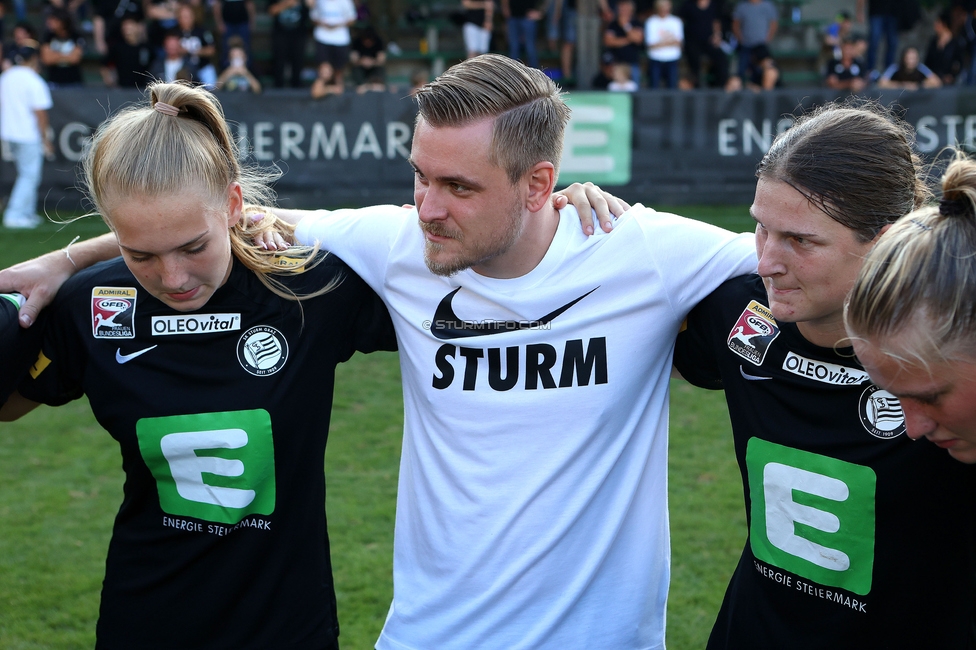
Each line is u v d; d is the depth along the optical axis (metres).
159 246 1.63
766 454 1.71
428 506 1.86
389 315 1.97
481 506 1.79
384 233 1.90
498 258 1.78
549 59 13.93
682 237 1.84
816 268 1.49
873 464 1.57
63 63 11.05
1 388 1.78
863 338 1.28
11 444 4.95
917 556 1.55
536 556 1.78
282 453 1.84
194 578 1.84
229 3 11.86
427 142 1.62
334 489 4.35
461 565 1.80
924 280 1.21
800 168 1.46
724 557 3.70
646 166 10.62
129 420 1.83
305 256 1.92
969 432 1.28
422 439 1.90
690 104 10.55
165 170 1.61
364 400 5.64
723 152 10.66
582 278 1.81
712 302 1.84
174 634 1.85
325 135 10.24
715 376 1.94
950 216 1.24
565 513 1.80
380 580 3.55
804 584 1.66
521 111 1.62
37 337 1.84
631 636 1.87
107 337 1.84
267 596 1.85
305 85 13.05
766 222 1.52
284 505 1.86
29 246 8.56
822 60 14.87
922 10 15.30
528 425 1.81
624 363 1.83
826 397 1.63
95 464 4.71
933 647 1.58
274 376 1.84
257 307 1.84
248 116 10.07
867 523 1.58
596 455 1.82
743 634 1.76
